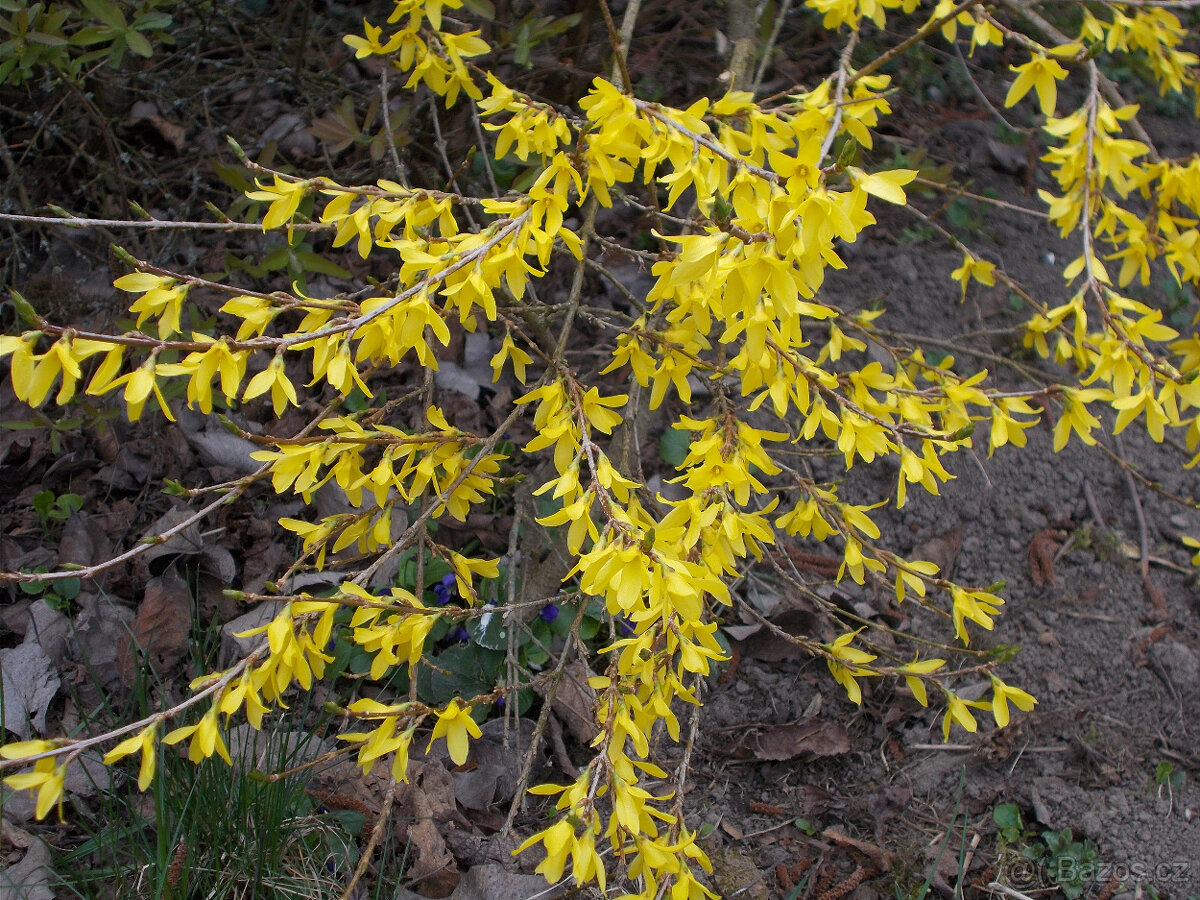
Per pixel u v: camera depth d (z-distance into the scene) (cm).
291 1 346
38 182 335
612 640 195
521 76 305
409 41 215
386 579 261
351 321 146
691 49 392
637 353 191
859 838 234
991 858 233
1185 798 245
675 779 241
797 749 247
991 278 261
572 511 153
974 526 299
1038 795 244
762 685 261
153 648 243
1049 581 288
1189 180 207
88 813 207
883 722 255
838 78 197
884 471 305
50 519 269
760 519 169
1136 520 304
